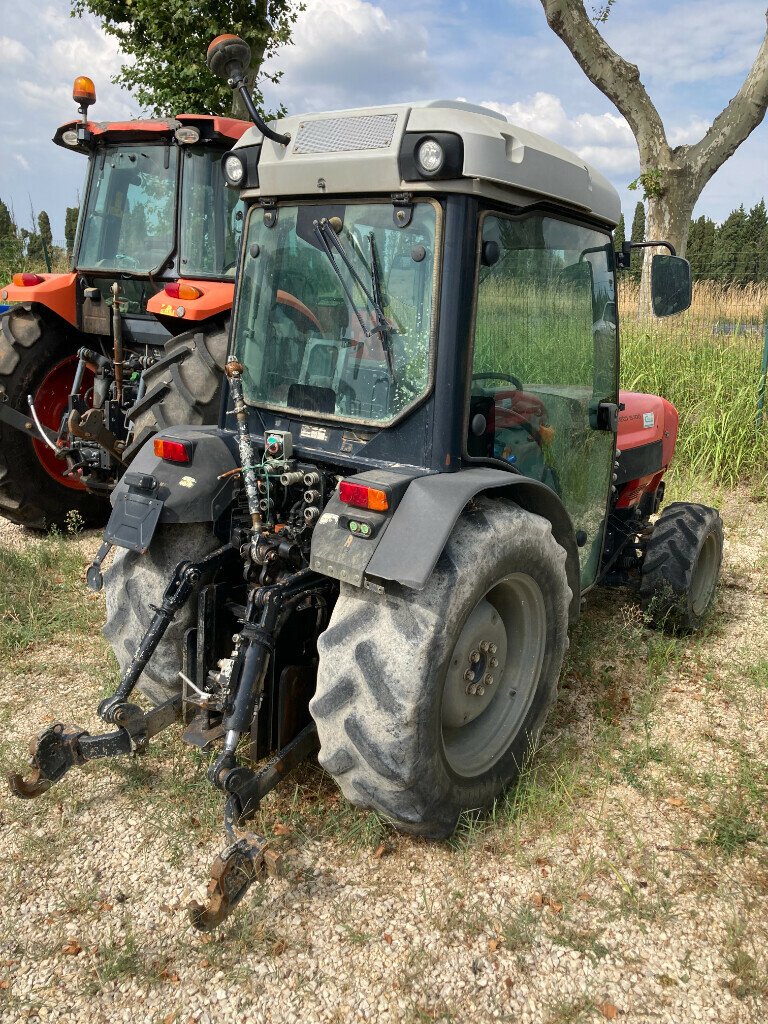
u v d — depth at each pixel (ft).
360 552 7.39
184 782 9.27
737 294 34.53
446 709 8.33
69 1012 6.61
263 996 6.75
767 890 8.08
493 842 8.60
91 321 17.25
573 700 11.51
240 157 9.00
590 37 34.37
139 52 37.86
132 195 16.88
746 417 24.11
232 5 35.40
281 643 8.45
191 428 9.71
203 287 15.10
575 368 10.46
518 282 8.81
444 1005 6.70
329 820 8.62
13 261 39.58
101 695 11.14
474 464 8.43
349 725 7.39
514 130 8.13
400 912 7.63
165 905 7.64
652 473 14.37
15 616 13.37
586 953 7.25
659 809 9.25
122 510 8.83
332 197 8.45
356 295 8.43
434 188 7.59
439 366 7.88
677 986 6.96
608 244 10.75
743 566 17.17
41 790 8.13
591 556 12.09
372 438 8.40
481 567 7.70
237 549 9.01
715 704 11.58
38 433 16.61
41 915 7.53
